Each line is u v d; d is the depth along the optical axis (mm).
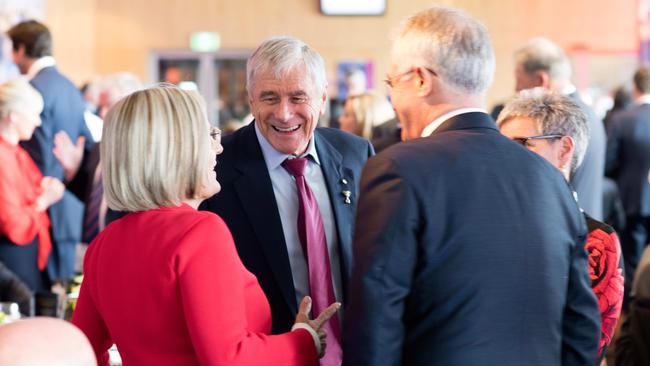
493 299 1970
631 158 6867
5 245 4480
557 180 2125
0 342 1503
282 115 2551
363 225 1977
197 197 2111
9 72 9430
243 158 2680
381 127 5082
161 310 2002
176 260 1979
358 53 13039
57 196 4609
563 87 4355
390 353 1922
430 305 1968
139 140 2021
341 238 2664
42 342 1518
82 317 2199
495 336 1968
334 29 13039
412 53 2135
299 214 2621
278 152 2650
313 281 2590
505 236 1992
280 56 2545
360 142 2887
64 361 1518
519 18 13375
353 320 1940
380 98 5176
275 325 2568
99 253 2143
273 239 2590
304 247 2613
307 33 13094
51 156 5047
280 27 13102
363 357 1916
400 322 1946
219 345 1945
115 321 2086
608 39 13422
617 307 2545
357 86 7082
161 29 13203
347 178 2750
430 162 1993
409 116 2182
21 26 5215
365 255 1946
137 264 2023
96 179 4684
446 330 1960
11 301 4293
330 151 2773
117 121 2043
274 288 2578
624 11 13391
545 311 2029
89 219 4695
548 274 2033
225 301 1973
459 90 2127
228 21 13172
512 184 2037
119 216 3447
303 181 2648
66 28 12180
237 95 13234
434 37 2113
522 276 1999
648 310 3352
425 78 2123
